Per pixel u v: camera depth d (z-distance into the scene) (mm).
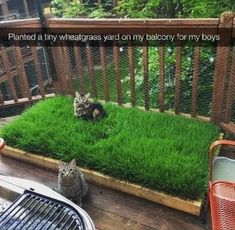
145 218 2123
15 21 2951
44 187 1557
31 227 1290
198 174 2189
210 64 2811
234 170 1904
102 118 2908
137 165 2305
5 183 1587
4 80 3682
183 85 2992
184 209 2107
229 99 2605
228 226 1538
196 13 2998
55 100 3240
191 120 2830
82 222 1283
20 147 2707
